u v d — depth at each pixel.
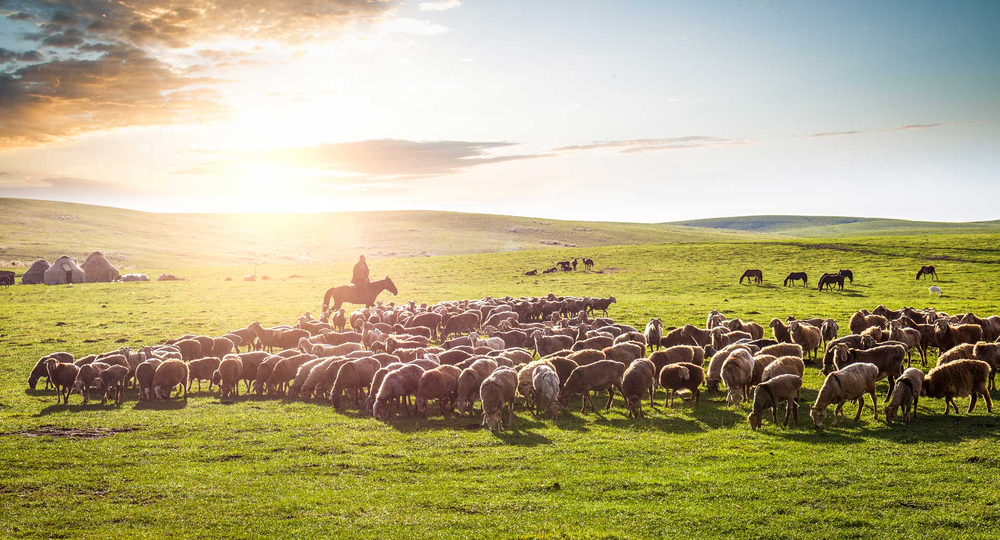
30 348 35.12
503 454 17.16
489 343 29.70
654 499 14.15
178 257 153.88
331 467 16.44
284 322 46.69
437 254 184.25
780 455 16.53
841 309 47.81
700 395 23.41
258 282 82.00
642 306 52.22
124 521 13.26
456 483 15.20
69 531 12.73
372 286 49.72
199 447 18.11
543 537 12.35
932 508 13.26
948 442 16.89
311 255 179.00
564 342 28.94
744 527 12.71
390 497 14.45
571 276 81.31
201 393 25.50
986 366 19.22
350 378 23.17
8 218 178.88
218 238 196.75
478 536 12.46
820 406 18.48
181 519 13.31
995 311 43.84
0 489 14.79
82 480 15.40
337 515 13.48
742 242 107.69
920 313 34.75
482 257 107.31
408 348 28.44
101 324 45.03
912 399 18.80
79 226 182.50
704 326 40.78
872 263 81.00
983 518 12.71
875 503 13.55
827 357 23.53
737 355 21.66
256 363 26.02
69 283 84.75
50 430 19.64
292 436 19.12
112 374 23.34
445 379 21.59
